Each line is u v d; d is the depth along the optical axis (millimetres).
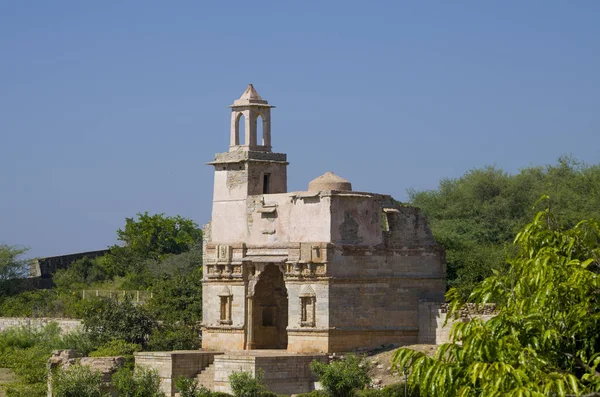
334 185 81188
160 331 92438
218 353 81188
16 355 93312
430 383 38719
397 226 83000
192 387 73312
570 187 117562
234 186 86750
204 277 88062
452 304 43375
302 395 72750
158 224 160375
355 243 81000
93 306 96875
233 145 87562
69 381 71750
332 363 74188
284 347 86312
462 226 113438
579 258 42156
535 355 37594
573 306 39469
